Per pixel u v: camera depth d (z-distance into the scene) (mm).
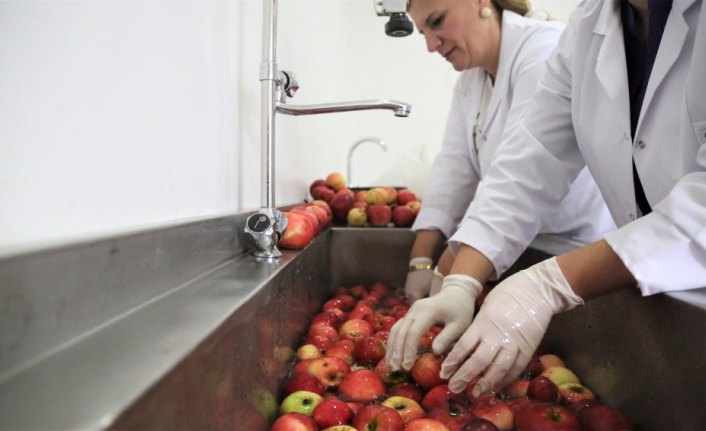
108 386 202
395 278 1252
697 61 553
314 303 895
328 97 1879
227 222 568
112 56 361
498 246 795
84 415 176
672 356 447
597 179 812
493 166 912
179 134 496
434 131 2518
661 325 468
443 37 1111
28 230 268
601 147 747
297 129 1285
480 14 1084
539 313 564
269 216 619
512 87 1095
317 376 596
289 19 1098
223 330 312
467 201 1323
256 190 814
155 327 292
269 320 477
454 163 1328
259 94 828
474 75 1281
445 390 568
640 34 720
